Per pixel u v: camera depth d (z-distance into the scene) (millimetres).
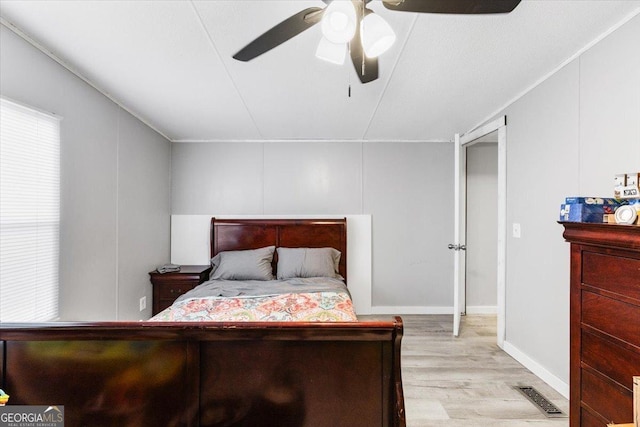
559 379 2273
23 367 1209
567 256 2193
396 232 4148
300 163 4141
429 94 2658
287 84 2453
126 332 1202
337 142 4145
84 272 2340
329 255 3715
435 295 4156
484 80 2410
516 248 2787
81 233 2305
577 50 2002
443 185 4164
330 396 1252
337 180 4145
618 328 1311
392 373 1242
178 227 4074
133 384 1230
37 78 1880
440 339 3289
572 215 1529
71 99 2188
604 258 1376
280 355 1251
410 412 2064
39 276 1919
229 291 2877
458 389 2338
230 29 1744
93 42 1868
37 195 1899
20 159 1776
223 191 4113
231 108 2984
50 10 1577
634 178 1376
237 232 3982
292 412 1252
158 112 3090
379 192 4152
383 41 1224
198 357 1236
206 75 2299
